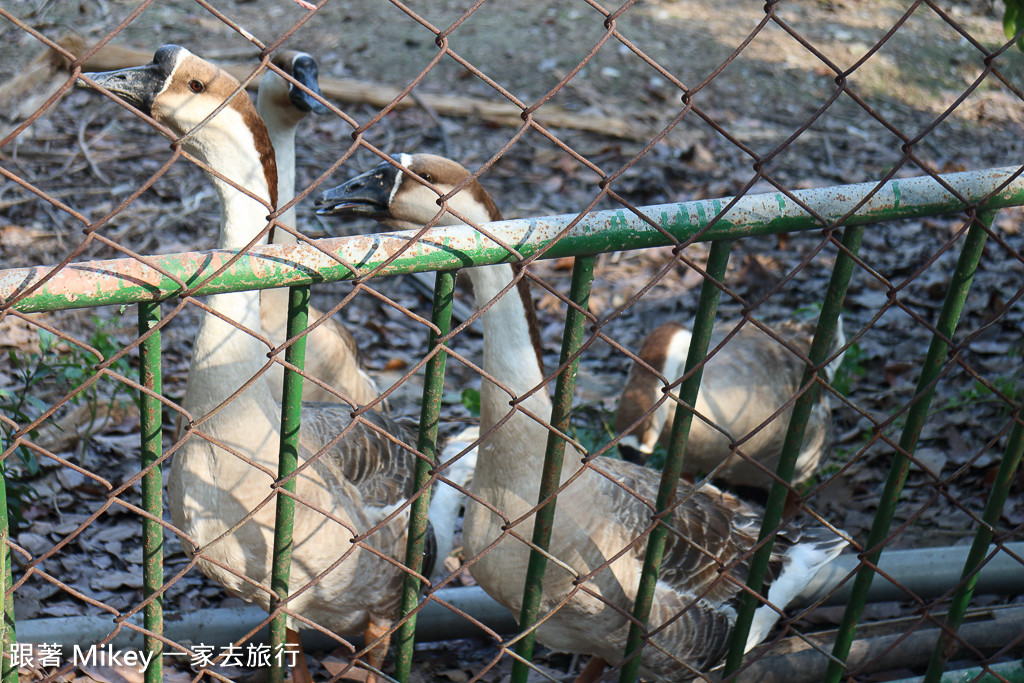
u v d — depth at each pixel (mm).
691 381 2232
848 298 7023
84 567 4098
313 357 4441
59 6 9867
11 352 4477
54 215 7379
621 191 8656
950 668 3408
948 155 9906
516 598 3012
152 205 7676
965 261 2256
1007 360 6004
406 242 1891
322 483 3104
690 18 12570
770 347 4855
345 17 11789
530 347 2773
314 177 8344
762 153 9633
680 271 7566
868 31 12500
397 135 9281
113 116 9055
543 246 2021
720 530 3473
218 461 2850
